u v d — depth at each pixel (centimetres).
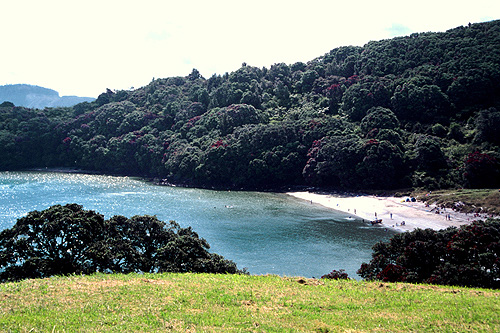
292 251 5062
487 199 6725
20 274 2681
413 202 7712
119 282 2017
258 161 10181
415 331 1393
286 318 1527
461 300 1783
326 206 8025
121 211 7400
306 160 10281
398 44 12925
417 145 8962
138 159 12925
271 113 12925
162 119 13838
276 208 7838
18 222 2955
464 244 2831
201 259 3055
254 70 15350
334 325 1452
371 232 5997
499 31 11512
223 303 1705
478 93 9806
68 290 1823
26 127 14612
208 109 13900
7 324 1330
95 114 15125
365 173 8938
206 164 10738
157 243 3322
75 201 8344
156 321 1433
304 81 14225
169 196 9219
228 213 7344
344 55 14975
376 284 2188
